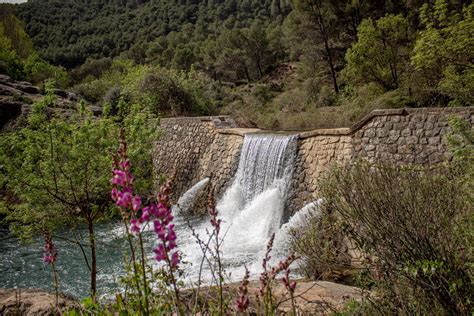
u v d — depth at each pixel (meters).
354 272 5.05
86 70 44.59
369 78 19.44
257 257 8.26
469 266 2.90
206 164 13.85
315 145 10.16
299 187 10.16
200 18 91.31
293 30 29.44
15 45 35.97
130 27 94.88
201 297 2.84
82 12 106.69
